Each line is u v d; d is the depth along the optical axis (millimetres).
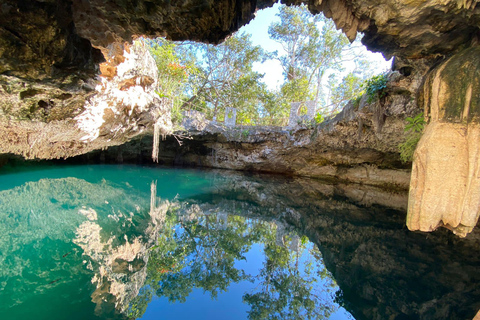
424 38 2818
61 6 2785
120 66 6543
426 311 3447
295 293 4039
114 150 17719
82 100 6289
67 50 3270
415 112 6945
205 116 17031
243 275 4555
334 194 11594
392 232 6910
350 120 9570
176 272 4496
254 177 15188
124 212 7355
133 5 2850
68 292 3312
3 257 4016
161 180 12961
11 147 7727
